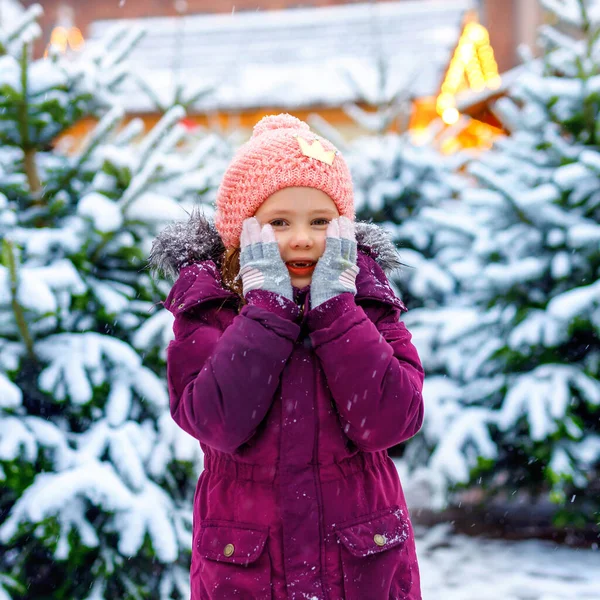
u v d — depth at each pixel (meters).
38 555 2.65
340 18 13.81
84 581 2.63
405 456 4.30
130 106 10.18
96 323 2.87
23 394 2.62
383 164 5.14
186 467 2.66
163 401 2.73
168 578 2.67
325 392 1.35
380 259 1.59
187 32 14.01
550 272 3.87
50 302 2.38
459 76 11.33
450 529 4.20
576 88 3.86
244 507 1.30
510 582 3.36
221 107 10.60
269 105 10.73
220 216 1.46
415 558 1.40
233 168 1.44
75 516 2.40
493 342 3.95
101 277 2.94
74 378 2.52
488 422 3.79
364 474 1.36
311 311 1.33
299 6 19.14
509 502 4.62
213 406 1.26
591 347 3.82
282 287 1.34
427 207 5.16
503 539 4.00
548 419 3.51
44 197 2.99
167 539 2.44
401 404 1.30
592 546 3.86
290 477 1.29
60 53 3.10
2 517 2.60
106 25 15.67
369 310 1.48
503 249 3.97
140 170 2.91
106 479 2.38
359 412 1.28
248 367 1.26
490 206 3.99
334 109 10.95
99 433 2.57
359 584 1.26
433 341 4.30
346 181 1.43
